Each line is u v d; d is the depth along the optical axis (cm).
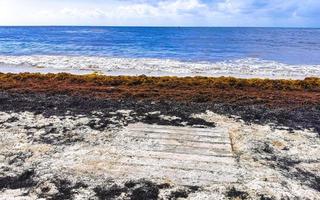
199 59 2764
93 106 1053
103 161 659
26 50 3559
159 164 645
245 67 2147
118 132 823
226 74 1866
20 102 1091
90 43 5038
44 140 772
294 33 10431
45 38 6462
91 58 2598
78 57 2700
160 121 909
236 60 2694
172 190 553
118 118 934
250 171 627
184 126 871
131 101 1118
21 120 909
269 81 1446
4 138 779
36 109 1015
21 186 566
